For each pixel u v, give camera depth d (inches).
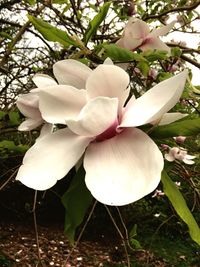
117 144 11.5
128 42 19.1
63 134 11.9
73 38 18.0
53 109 12.2
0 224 159.2
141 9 39.6
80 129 11.4
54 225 167.6
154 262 136.3
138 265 135.5
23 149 23.7
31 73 38.1
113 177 10.8
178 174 29.7
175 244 149.3
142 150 11.2
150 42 19.2
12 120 28.1
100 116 11.4
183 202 12.2
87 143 11.7
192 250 147.7
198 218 86.8
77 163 12.4
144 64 19.5
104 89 12.2
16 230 158.9
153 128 12.2
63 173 11.1
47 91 12.2
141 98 11.5
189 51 25.5
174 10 29.1
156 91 11.2
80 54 18.2
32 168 11.3
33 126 15.4
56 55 29.5
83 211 12.0
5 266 127.0
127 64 19.0
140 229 142.6
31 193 155.9
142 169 10.8
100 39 26.3
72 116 12.1
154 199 118.4
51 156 11.5
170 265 138.9
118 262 144.9
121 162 11.2
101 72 12.0
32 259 141.8
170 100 10.5
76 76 12.8
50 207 164.7
